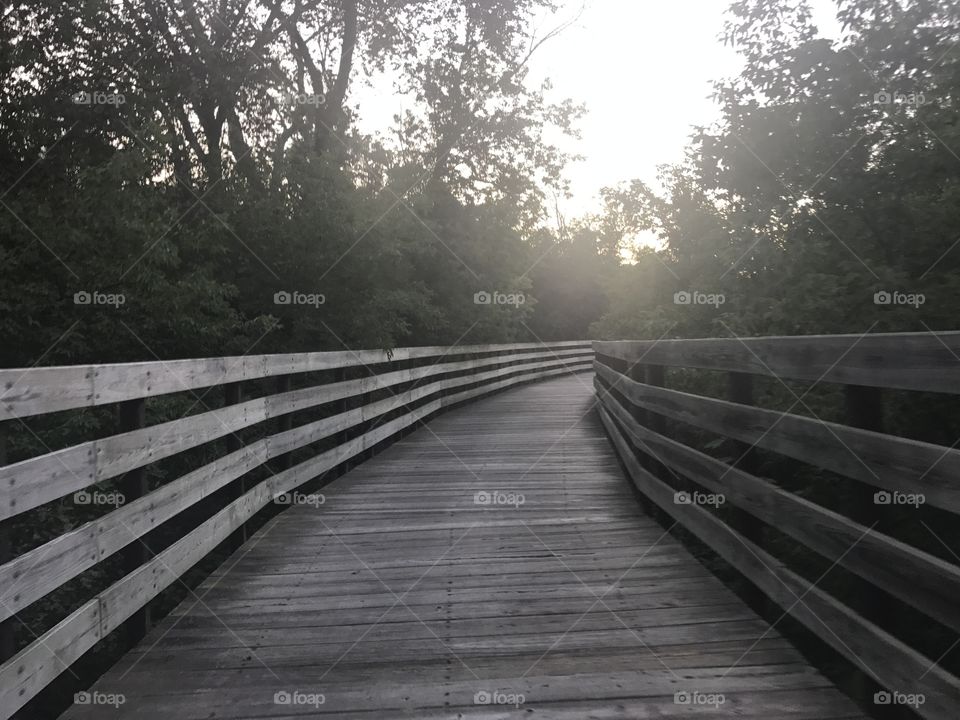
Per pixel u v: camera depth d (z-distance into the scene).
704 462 4.05
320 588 4.01
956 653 3.04
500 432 10.85
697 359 4.17
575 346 29.05
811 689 2.72
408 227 12.32
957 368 1.94
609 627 3.38
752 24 6.07
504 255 19.67
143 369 3.21
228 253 11.09
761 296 5.57
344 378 7.41
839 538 2.60
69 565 2.56
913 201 4.85
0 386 2.15
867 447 2.40
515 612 3.60
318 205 10.86
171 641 3.29
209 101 11.98
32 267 8.73
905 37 5.27
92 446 2.74
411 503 6.12
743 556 3.54
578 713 2.58
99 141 10.33
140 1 11.47
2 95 9.56
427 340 17.64
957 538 3.11
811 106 5.64
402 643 3.24
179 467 8.03
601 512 5.71
